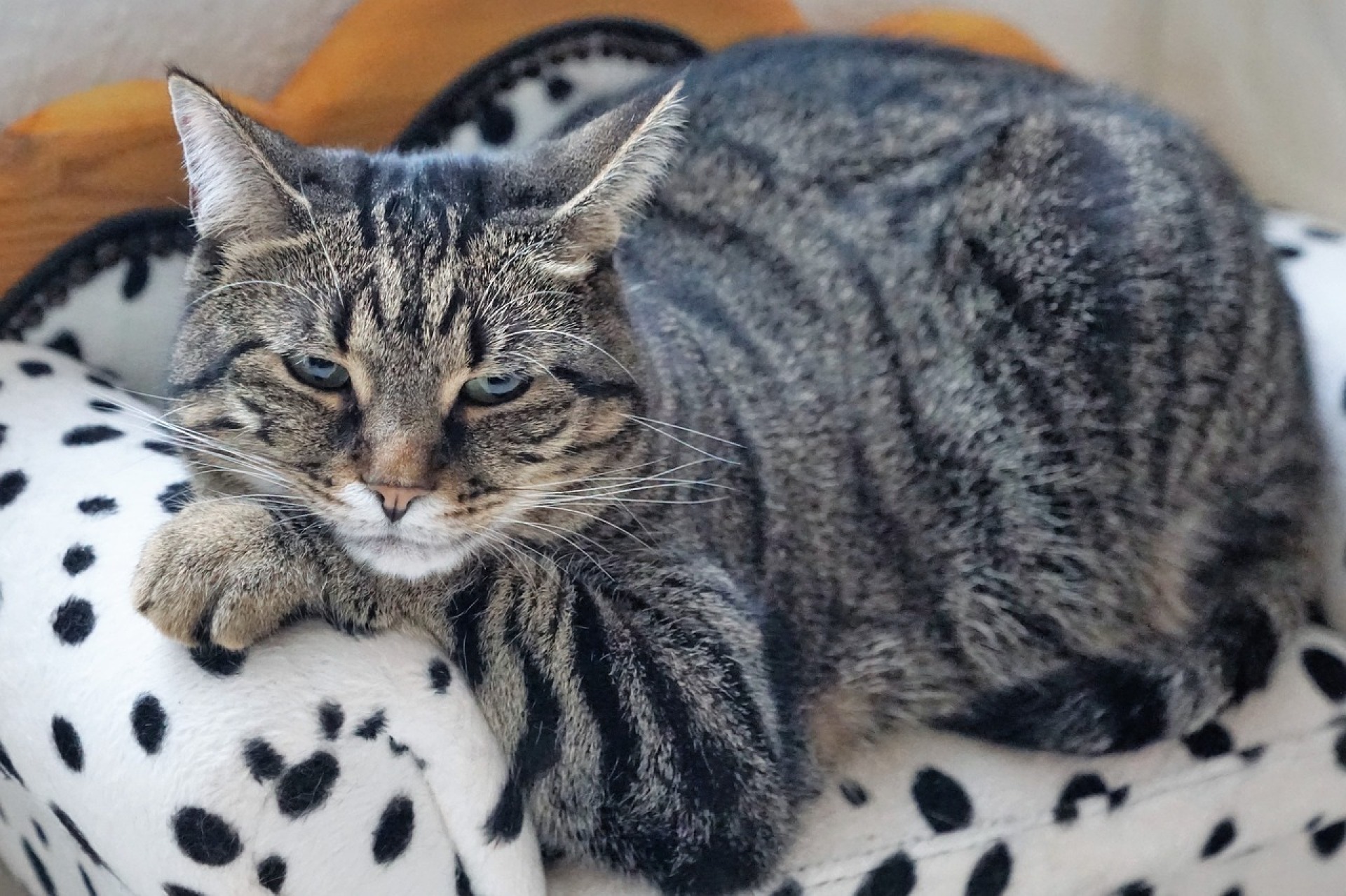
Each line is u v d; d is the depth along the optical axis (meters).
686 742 0.71
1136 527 0.83
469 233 0.71
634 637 0.71
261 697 0.66
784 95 0.86
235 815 0.65
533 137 0.87
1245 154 1.07
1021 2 1.03
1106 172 0.83
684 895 0.72
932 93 0.86
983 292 0.82
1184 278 0.82
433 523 0.70
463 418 0.71
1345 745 0.80
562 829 0.71
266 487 0.72
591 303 0.72
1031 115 0.84
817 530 0.79
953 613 0.81
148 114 0.80
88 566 0.69
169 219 0.81
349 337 0.70
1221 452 0.84
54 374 0.78
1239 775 0.78
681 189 0.83
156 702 0.66
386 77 0.83
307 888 0.66
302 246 0.70
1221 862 0.79
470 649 0.70
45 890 0.80
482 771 0.68
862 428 0.81
